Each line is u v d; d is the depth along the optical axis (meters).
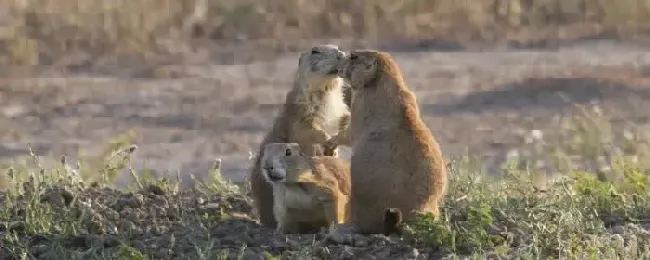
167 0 26.66
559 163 14.46
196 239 10.05
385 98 9.80
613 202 11.31
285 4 27.66
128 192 11.78
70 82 22.42
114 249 9.84
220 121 19.78
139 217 10.93
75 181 11.88
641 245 9.88
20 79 22.52
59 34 24.98
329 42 26.80
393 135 9.71
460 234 9.77
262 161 10.51
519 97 21.81
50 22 25.27
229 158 17.36
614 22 29.39
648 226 10.67
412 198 9.71
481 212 10.02
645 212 11.10
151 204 11.35
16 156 17.31
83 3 25.78
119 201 11.26
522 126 19.50
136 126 19.39
